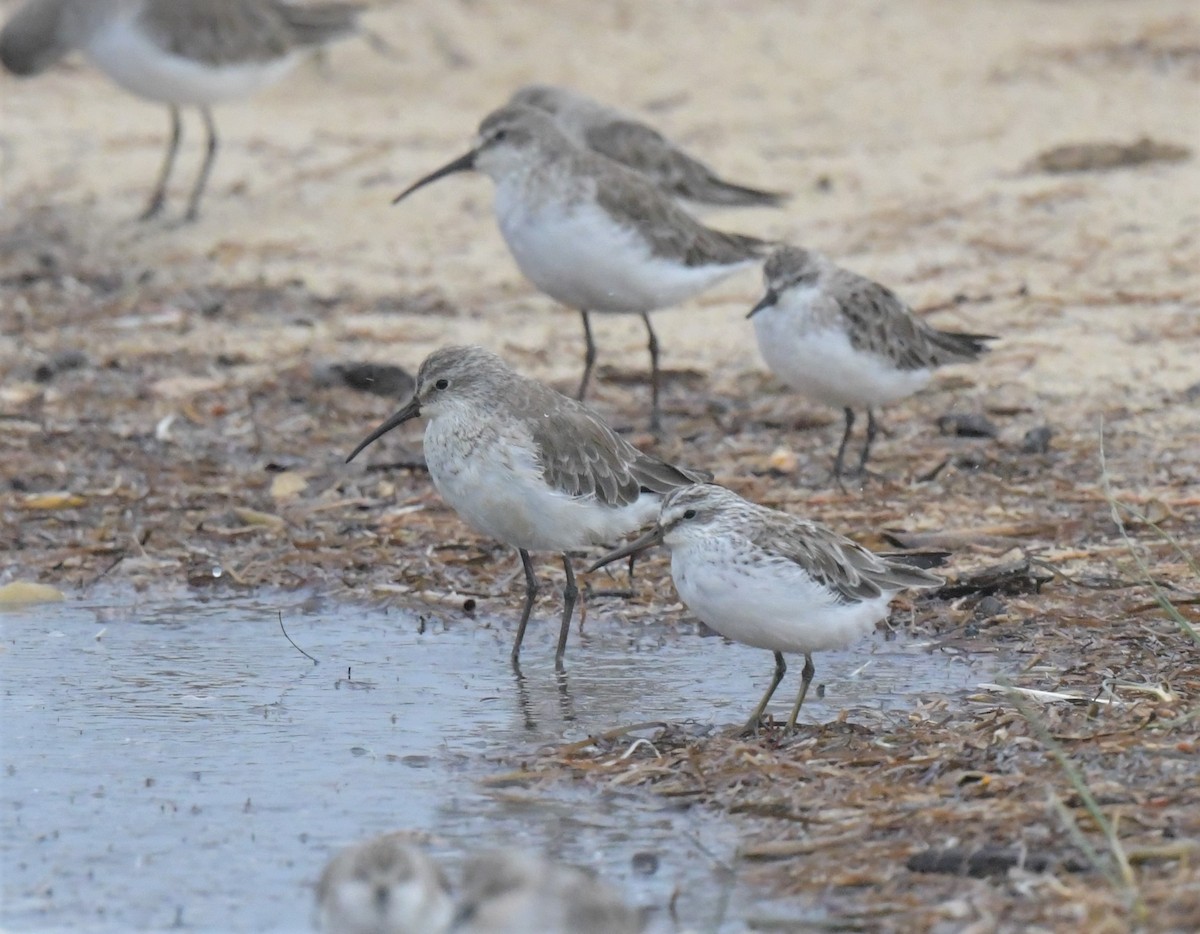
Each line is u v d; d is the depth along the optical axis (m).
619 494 11.95
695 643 12.52
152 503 15.34
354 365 17.69
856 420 16.58
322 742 10.95
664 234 16.11
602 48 26.67
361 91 26.14
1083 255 19.08
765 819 9.43
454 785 10.25
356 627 13.06
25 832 9.80
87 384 18.06
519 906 8.00
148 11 21.78
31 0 22.88
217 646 12.72
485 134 16.28
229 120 25.16
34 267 21.03
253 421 17.08
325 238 21.47
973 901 8.24
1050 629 12.06
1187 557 11.81
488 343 18.48
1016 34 26.14
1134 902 7.92
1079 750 9.70
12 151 24.12
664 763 10.22
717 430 16.52
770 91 24.78
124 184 23.25
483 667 12.19
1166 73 24.19
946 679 11.45
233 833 9.76
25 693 11.84
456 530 14.62
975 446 15.62
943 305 18.09
